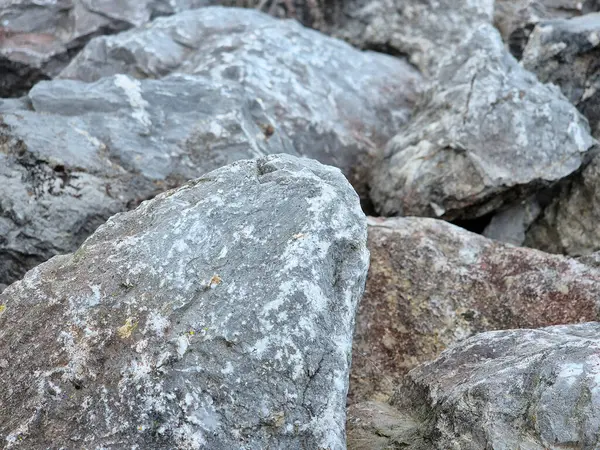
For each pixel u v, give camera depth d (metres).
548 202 1.83
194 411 0.92
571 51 1.90
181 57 2.03
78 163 1.55
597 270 1.45
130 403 0.93
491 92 1.72
